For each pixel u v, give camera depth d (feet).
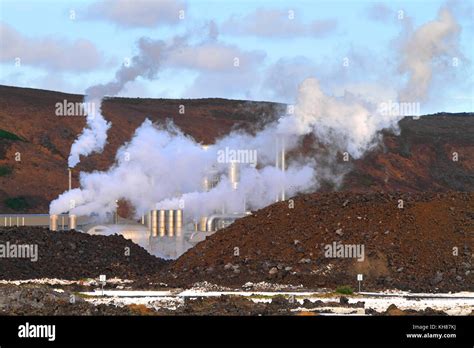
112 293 602.44
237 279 641.81
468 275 621.31
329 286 619.26
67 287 630.33
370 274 628.28
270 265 647.56
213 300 531.91
